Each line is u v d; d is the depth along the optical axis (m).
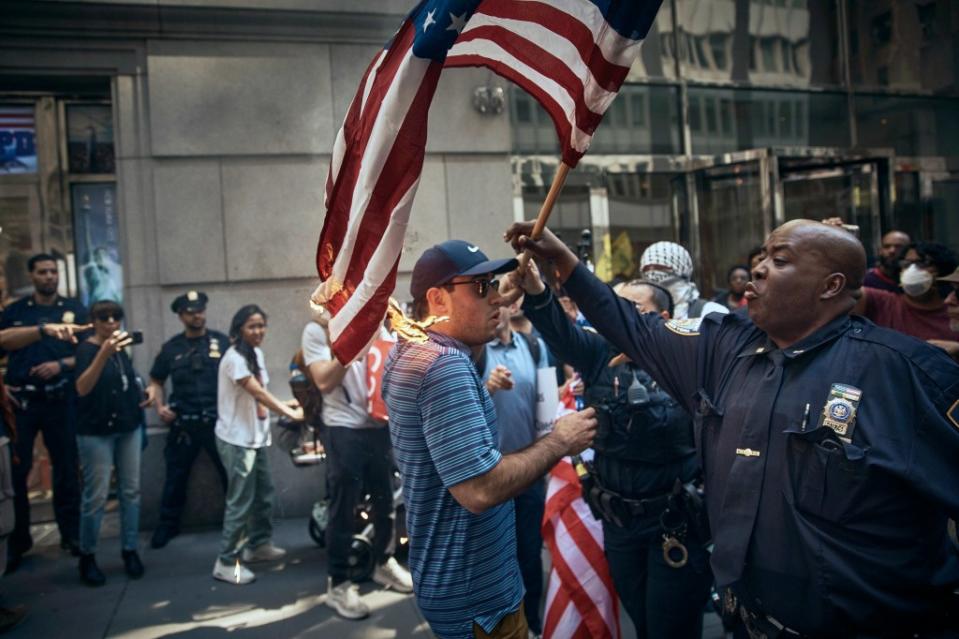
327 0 5.86
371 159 1.90
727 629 1.99
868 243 7.53
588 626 3.04
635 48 1.83
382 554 4.45
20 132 6.12
